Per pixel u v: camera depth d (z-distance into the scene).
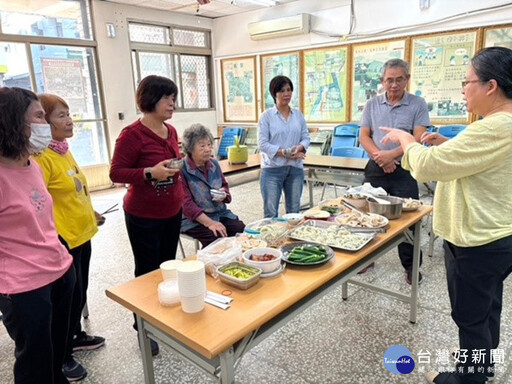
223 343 1.00
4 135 1.15
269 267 1.37
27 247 1.24
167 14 6.79
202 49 7.54
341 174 3.77
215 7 6.64
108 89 6.13
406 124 2.47
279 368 1.88
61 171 1.71
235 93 7.64
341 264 1.47
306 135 3.24
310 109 6.66
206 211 2.37
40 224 1.29
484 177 1.31
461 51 5.05
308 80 6.57
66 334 1.58
